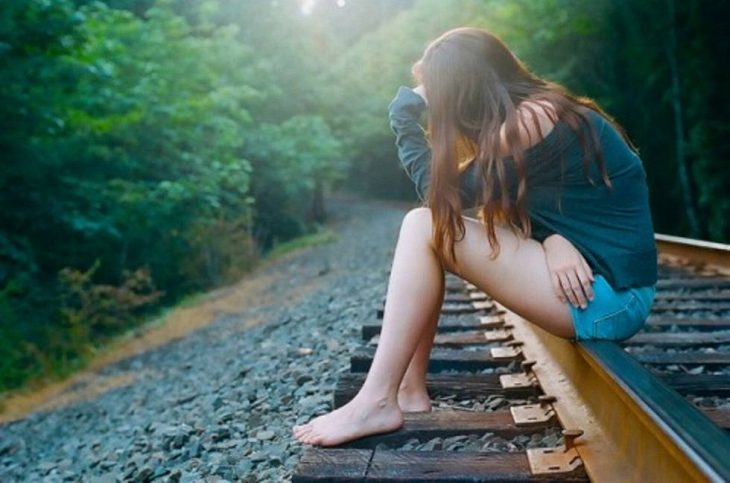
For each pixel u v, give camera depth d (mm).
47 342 8539
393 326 1990
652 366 2938
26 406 6555
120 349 8547
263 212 21047
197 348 7387
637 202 1956
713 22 13094
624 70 17203
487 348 3348
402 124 2172
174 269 13102
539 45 17719
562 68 17750
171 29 14273
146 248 12477
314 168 22172
